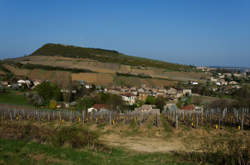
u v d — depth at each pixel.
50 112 40.41
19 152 13.59
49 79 114.75
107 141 21.39
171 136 24.11
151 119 39.59
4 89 82.25
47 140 16.75
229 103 61.66
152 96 95.44
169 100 100.62
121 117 39.50
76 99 84.31
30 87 99.12
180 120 35.78
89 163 12.82
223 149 15.27
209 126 28.30
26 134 18.23
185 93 107.19
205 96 97.00
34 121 34.59
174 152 17.50
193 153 16.00
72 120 36.00
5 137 17.06
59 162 12.48
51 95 78.12
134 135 24.75
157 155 16.34
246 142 15.89
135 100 96.06
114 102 75.56
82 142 17.20
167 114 46.59
